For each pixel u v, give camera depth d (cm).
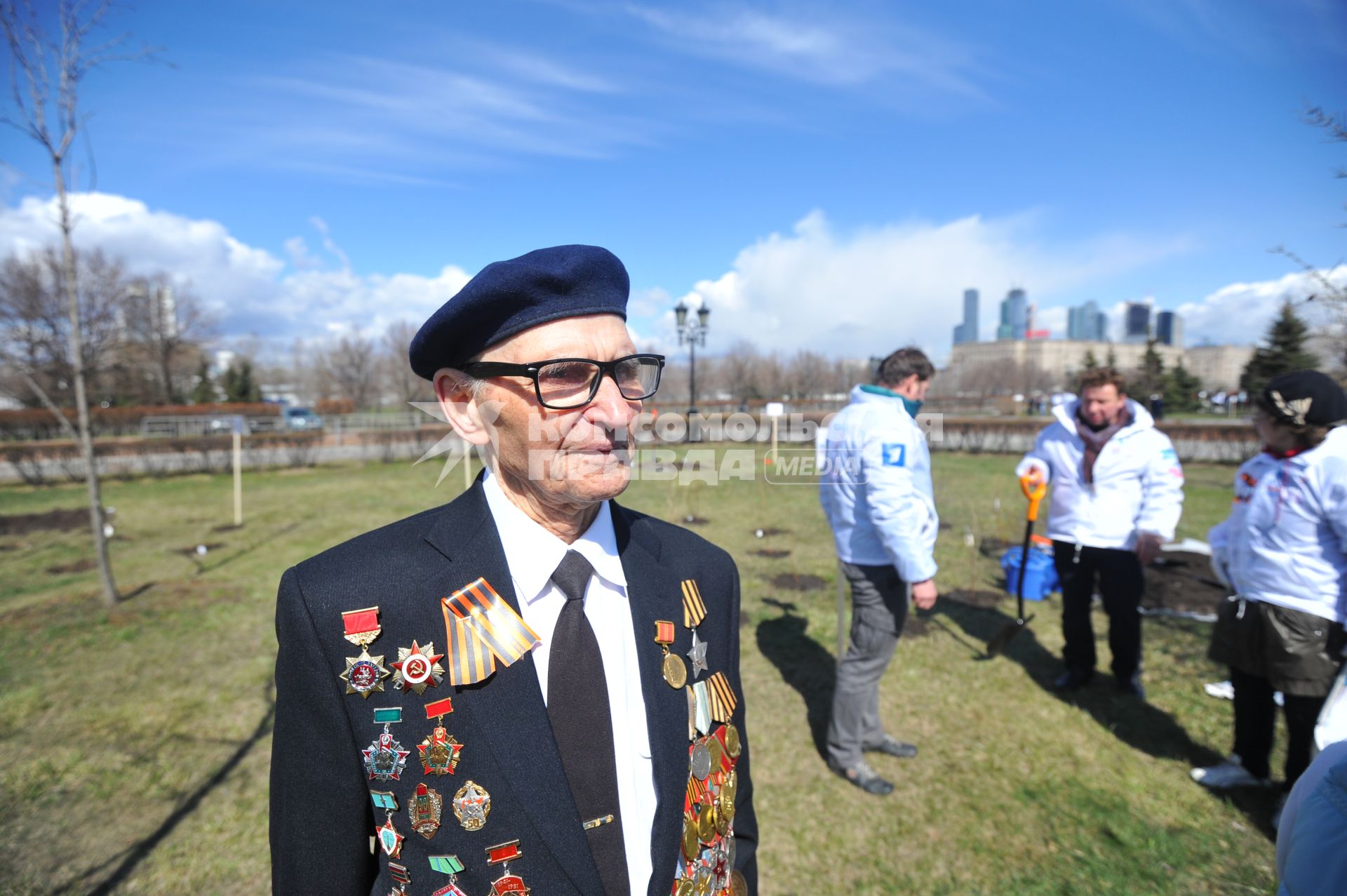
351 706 87
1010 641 389
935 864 246
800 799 283
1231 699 354
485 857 82
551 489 86
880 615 276
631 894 87
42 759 316
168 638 468
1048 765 304
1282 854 106
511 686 87
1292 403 240
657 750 93
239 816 275
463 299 84
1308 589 245
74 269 524
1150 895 230
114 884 238
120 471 1445
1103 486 349
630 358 89
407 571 92
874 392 271
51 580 617
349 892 88
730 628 115
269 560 684
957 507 894
